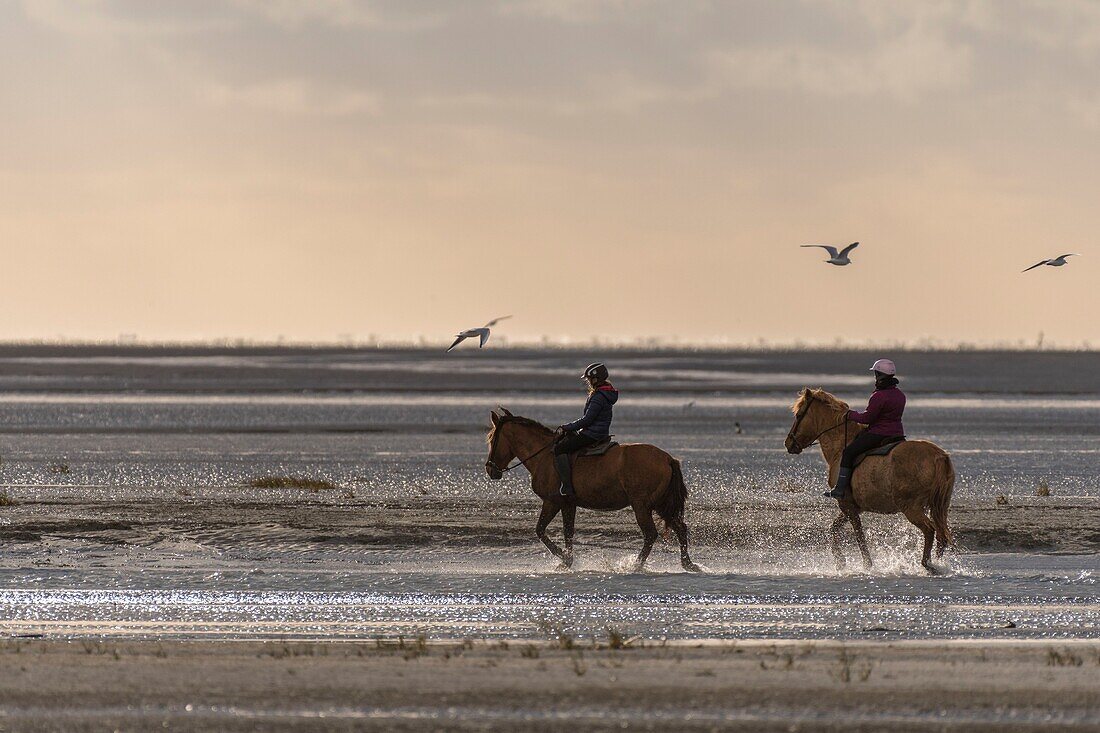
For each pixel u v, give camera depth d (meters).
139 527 21.84
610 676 10.42
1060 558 19.16
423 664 10.96
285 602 15.25
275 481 29.56
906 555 19.70
